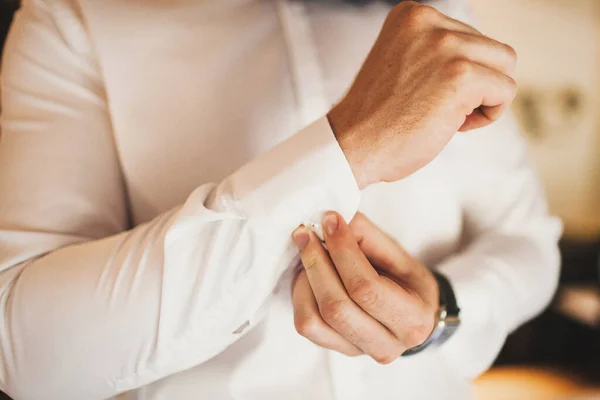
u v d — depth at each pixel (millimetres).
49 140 471
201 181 520
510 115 614
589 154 1574
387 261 466
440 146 390
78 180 470
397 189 549
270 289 415
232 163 521
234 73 527
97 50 508
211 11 536
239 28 536
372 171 398
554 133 1549
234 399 501
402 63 396
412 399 548
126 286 410
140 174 516
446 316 489
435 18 402
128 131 514
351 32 559
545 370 1460
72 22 507
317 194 400
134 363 413
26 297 421
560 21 1496
